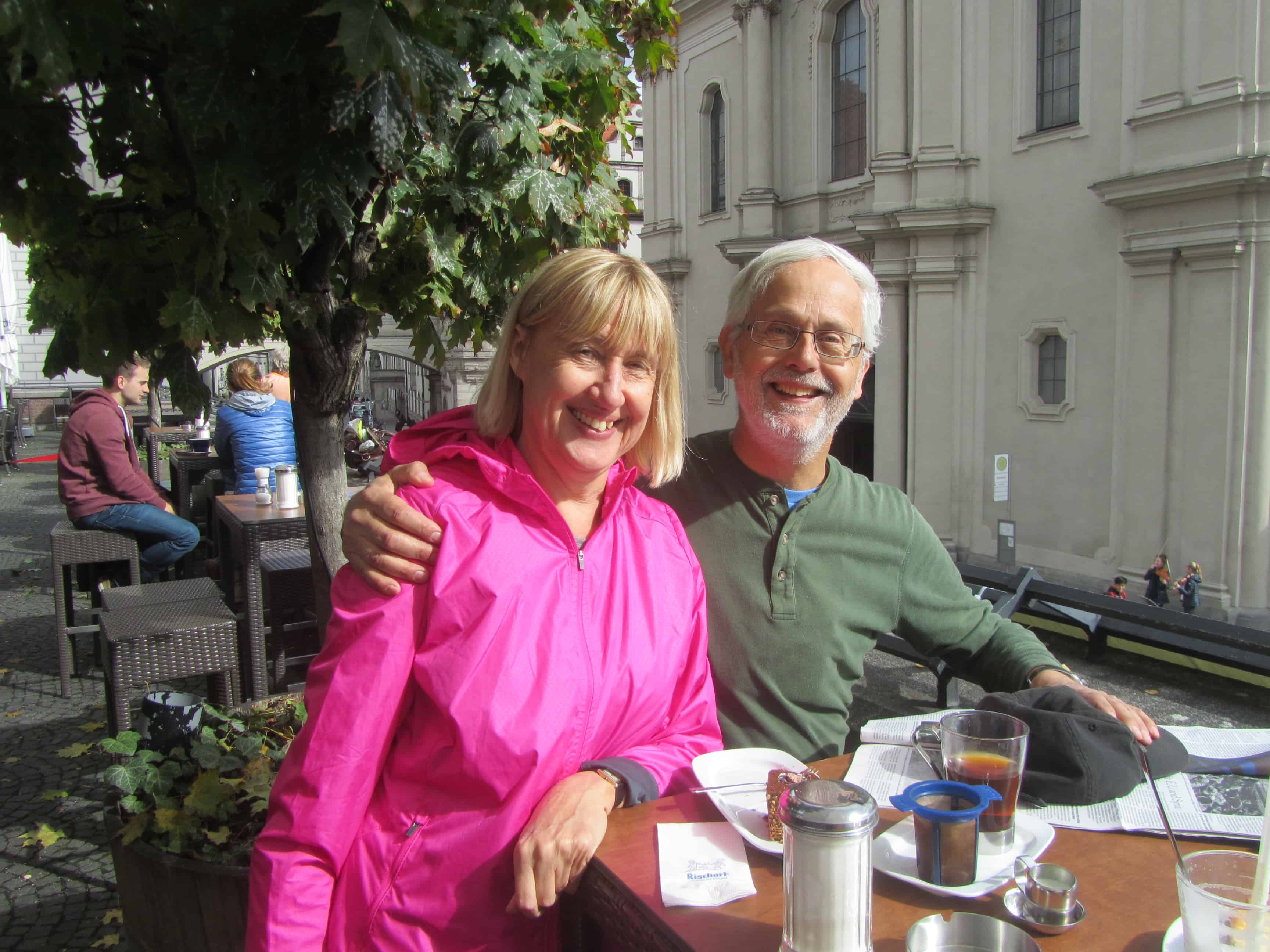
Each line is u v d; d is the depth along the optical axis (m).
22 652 6.40
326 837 1.43
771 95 19.08
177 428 13.26
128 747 2.73
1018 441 14.52
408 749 1.52
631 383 1.65
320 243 2.31
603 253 1.66
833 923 1.06
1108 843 1.44
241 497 5.94
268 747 2.85
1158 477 12.50
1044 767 1.59
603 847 1.40
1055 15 13.69
